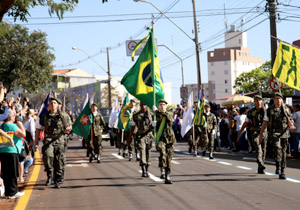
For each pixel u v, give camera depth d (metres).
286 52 12.13
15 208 7.29
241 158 15.20
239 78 61.16
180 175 10.91
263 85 58.66
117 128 17.66
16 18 12.34
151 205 7.31
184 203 7.38
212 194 8.12
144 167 10.85
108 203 7.61
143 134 10.88
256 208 6.82
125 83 10.75
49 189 9.27
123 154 16.94
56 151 9.40
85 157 17.20
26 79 35.88
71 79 115.62
